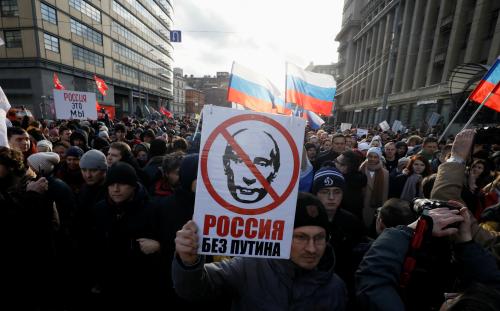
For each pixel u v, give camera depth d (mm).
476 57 16188
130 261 2061
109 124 13531
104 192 2559
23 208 1908
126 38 37562
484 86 3586
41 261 2021
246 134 1085
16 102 24016
